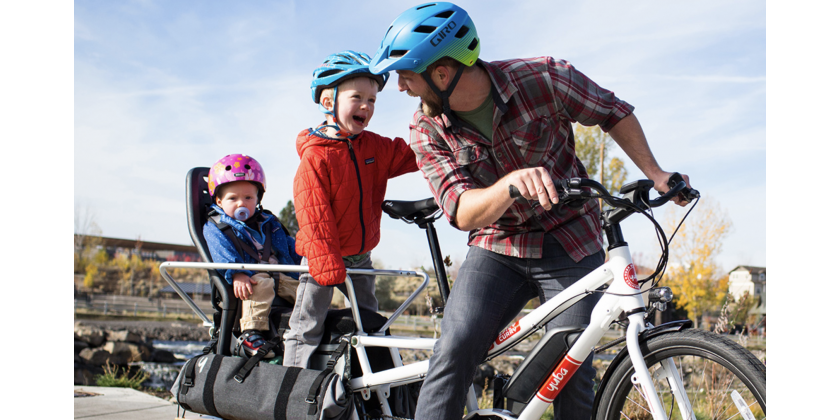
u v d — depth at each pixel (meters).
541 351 1.88
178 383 2.47
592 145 14.98
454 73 1.86
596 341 1.77
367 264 2.68
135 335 8.78
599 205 2.11
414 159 2.70
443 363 1.93
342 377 2.30
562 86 1.91
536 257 1.99
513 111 1.91
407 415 2.45
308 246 2.30
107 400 4.09
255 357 2.39
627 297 1.67
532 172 1.54
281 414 2.19
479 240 2.08
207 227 2.76
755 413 1.48
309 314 2.41
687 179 1.79
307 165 2.39
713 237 15.63
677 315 15.49
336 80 2.46
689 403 1.57
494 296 2.00
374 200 2.63
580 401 1.93
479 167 1.99
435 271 2.24
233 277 2.59
